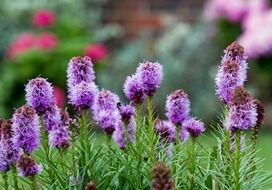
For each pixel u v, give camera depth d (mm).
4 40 14547
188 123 4270
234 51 4117
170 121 4461
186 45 13156
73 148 4191
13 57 13102
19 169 3898
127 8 15672
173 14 15555
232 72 3998
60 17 14703
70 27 14406
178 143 4328
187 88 12531
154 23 15398
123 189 4168
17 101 13188
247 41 12570
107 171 4219
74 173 4145
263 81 13438
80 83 4125
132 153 4297
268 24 12609
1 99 12742
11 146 4008
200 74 12641
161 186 3436
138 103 4160
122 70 12859
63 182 4137
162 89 12328
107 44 15258
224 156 4238
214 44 13219
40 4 14930
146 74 4059
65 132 4242
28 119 3910
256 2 12914
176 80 12492
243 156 4246
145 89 4082
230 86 4008
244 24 13086
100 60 13008
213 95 12383
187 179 4281
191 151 4266
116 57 14227
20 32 14680
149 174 4082
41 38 13031
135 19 15508
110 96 4312
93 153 4406
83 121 4164
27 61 12977
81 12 15188
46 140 4125
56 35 14375
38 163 4406
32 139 3934
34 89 4043
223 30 13328
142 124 4324
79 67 4191
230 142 4293
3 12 14820
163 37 14125
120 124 4363
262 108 4453
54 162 4273
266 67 12844
